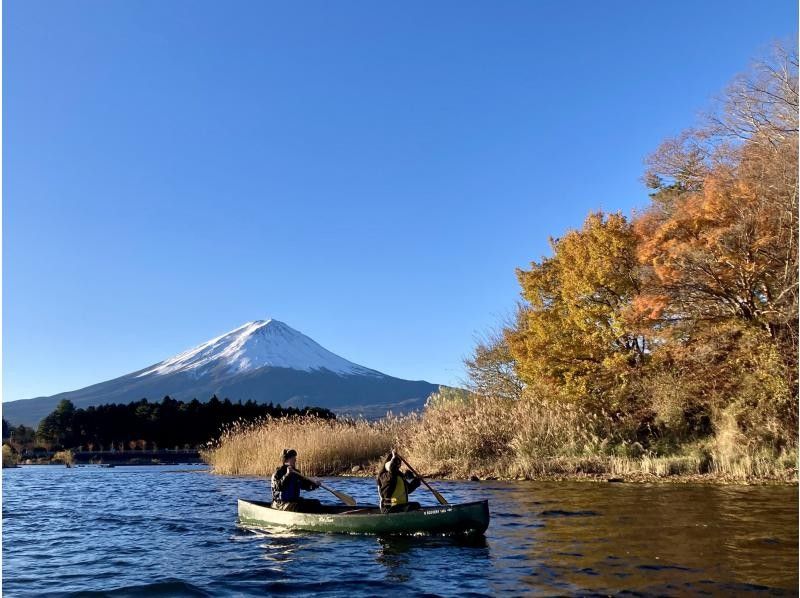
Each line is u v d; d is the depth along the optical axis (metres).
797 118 26.77
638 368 25.28
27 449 80.56
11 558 10.95
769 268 22.27
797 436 20.02
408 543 11.04
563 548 10.01
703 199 23.64
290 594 8.12
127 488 25.77
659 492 16.44
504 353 32.31
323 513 12.48
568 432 23.83
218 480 28.00
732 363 22.58
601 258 25.81
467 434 25.31
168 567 9.88
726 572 8.15
